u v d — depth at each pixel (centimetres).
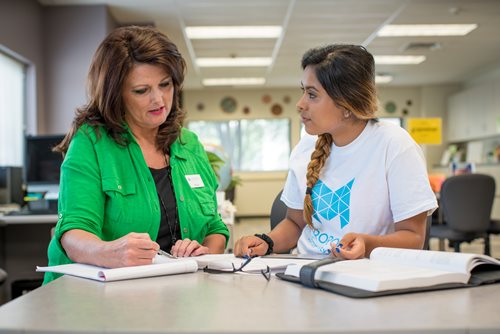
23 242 359
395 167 133
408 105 1012
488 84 826
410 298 73
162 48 131
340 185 140
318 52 134
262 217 1030
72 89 512
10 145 457
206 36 630
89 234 116
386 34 634
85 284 88
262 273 97
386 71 859
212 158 262
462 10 539
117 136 134
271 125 1041
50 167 353
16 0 450
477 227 398
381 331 57
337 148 143
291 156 160
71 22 514
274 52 716
